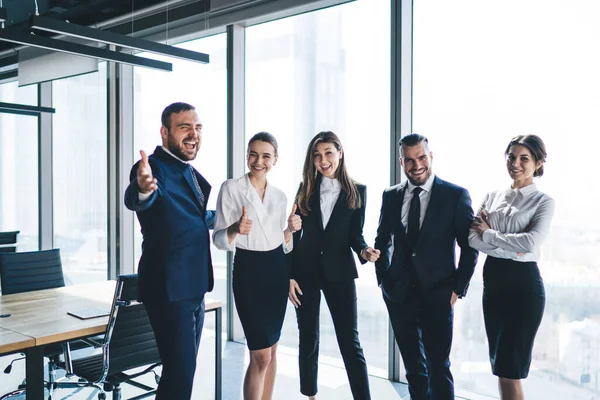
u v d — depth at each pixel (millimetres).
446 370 3000
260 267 2916
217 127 5371
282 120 4953
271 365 3193
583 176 3332
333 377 4375
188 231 2436
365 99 4363
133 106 6277
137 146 6285
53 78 4473
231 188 2918
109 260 6395
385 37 4238
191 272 2451
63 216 6961
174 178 2439
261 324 2930
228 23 5062
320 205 3256
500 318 2834
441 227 2963
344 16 4488
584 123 3324
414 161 2969
